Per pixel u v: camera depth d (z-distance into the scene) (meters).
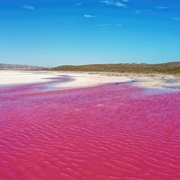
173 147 9.05
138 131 11.11
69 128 11.52
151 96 22.86
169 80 48.59
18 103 18.31
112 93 25.16
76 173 6.87
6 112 14.93
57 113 14.80
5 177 6.58
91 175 6.76
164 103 18.81
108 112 15.30
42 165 7.38
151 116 14.21
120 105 17.84
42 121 12.77
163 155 8.27
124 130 11.26
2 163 7.50
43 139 9.86
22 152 8.42
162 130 11.28
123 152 8.54
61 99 20.56
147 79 52.44
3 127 11.54
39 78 51.47
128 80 47.25
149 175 6.79
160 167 7.32
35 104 17.94
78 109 16.19
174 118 13.68
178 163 7.61
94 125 12.10
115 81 43.88
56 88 29.66
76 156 8.13
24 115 14.12
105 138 10.08
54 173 6.86
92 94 24.16
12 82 38.16
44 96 22.28
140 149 8.84
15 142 9.46
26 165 7.37
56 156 8.10
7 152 8.41
